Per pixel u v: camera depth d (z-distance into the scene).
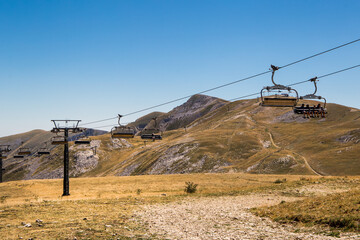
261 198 34.81
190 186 45.56
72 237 16.34
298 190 39.41
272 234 17.12
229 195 38.16
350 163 143.50
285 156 166.62
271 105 21.53
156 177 72.69
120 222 21.12
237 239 16.38
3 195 56.41
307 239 15.46
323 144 177.00
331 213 19.59
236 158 184.50
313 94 22.20
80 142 51.78
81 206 29.27
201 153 193.50
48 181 75.06
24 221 21.08
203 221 21.92
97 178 77.25
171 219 22.66
